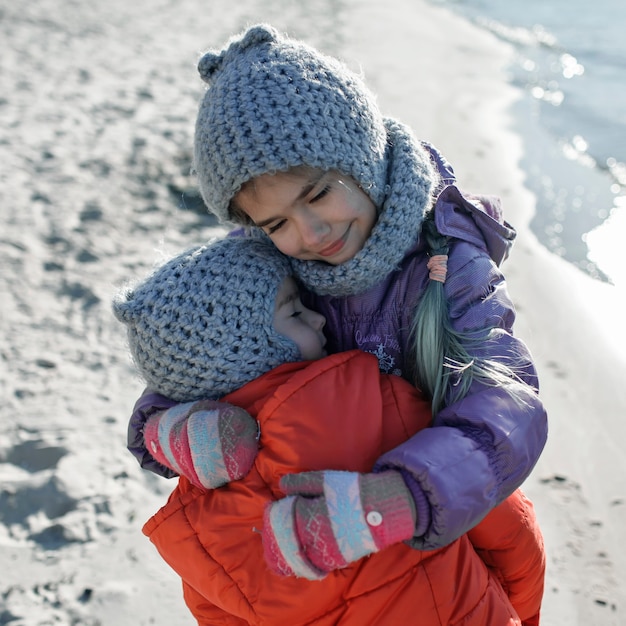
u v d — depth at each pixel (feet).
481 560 4.94
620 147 17.56
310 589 4.47
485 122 19.39
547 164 16.69
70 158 16.75
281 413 4.76
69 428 9.25
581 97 21.40
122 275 12.42
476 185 15.52
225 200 4.96
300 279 5.39
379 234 4.86
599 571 7.04
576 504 7.77
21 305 11.71
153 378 5.15
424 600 4.50
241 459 4.71
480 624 4.61
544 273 12.08
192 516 4.89
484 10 34.01
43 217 14.23
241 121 4.64
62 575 7.35
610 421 8.93
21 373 10.27
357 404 4.77
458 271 4.99
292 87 4.65
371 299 5.32
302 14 32.35
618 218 14.01
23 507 8.17
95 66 23.59
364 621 4.45
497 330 4.80
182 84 21.85
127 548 7.62
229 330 4.93
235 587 4.60
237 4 33.78
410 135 5.15
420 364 5.00
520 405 4.54
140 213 14.46
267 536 4.27
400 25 30.99
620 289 11.66
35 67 23.30
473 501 4.21
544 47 27.17
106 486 8.36
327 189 4.70
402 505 4.12
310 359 5.33
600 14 31.89
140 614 6.92
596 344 10.34
